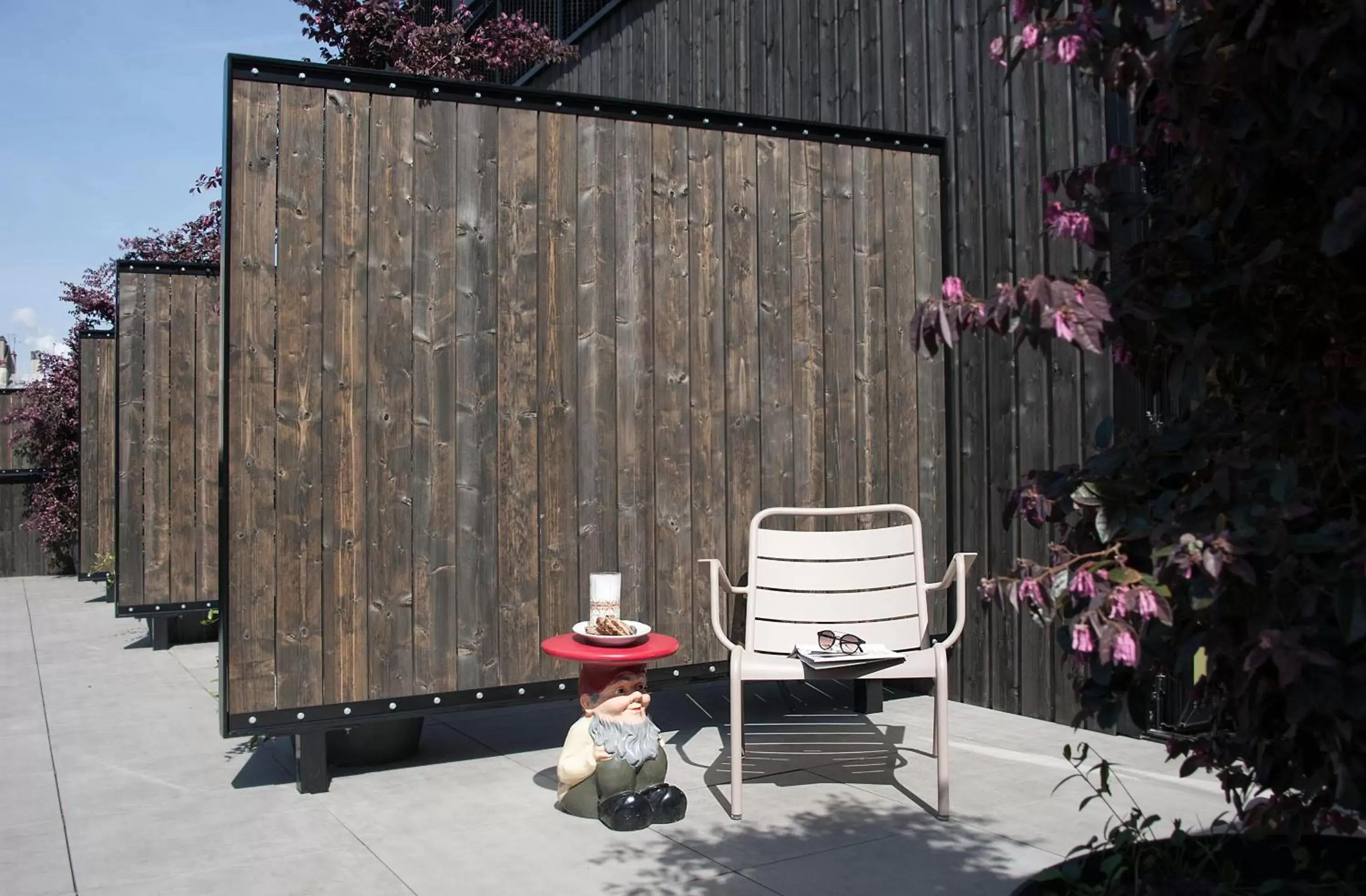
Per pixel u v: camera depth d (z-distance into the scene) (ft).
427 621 11.62
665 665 13.01
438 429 11.78
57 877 8.67
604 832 9.71
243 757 12.65
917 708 14.88
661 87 22.52
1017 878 8.42
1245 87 4.81
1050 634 13.74
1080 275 5.29
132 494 21.33
